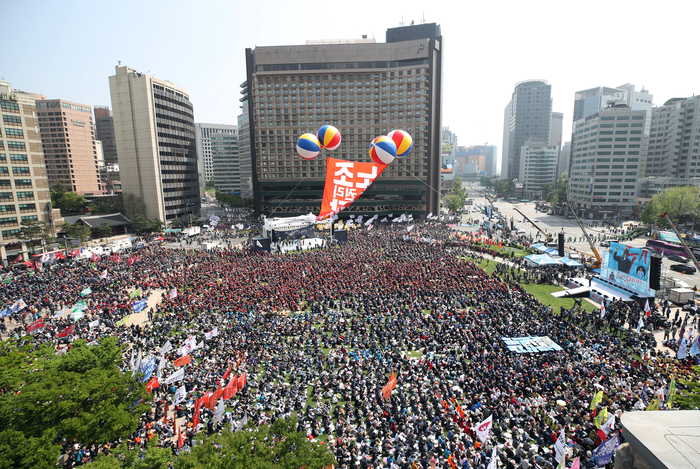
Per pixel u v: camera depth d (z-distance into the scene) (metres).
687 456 6.29
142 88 130.50
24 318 48.16
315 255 75.00
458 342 36.38
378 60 141.25
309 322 42.62
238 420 25.95
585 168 161.00
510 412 25.41
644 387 26.75
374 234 100.12
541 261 62.81
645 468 6.87
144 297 54.69
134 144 135.00
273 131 141.75
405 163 142.25
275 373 31.86
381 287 53.03
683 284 50.94
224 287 55.50
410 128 140.50
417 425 24.69
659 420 7.25
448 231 105.50
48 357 28.36
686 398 24.61
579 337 37.50
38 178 90.88
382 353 35.09
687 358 33.16
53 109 176.00
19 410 22.73
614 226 117.12
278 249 80.75
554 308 49.25
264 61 142.00
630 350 36.19
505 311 43.72
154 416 28.08
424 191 144.12
